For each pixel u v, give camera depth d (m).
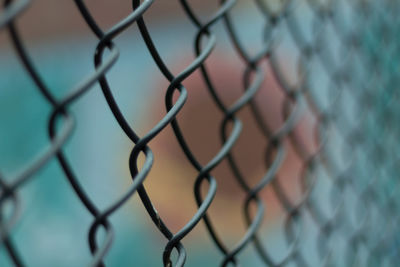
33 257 3.62
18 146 3.81
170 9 3.82
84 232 3.72
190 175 3.46
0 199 0.34
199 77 3.37
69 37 3.81
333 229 1.41
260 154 3.25
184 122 3.30
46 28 3.70
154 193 3.51
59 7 3.63
